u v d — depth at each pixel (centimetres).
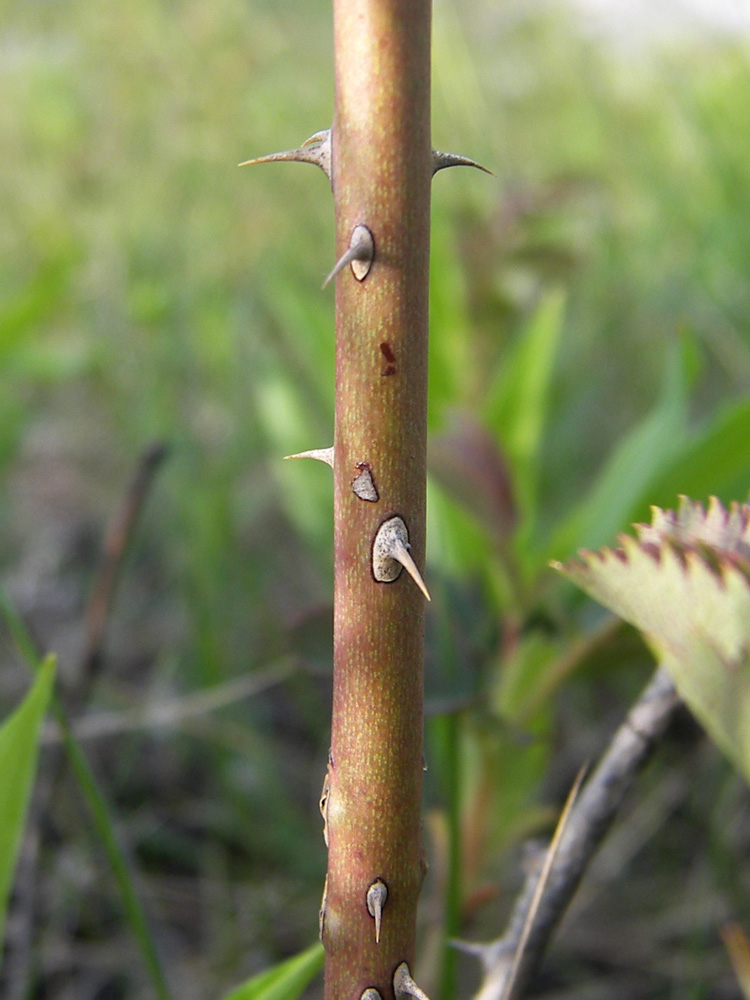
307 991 25
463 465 21
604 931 26
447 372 29
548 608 20
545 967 25
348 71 9
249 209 50
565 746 30
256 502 40
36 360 35
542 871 14
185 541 36
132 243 47
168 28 51
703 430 22
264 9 53
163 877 28
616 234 47
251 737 29
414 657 10
